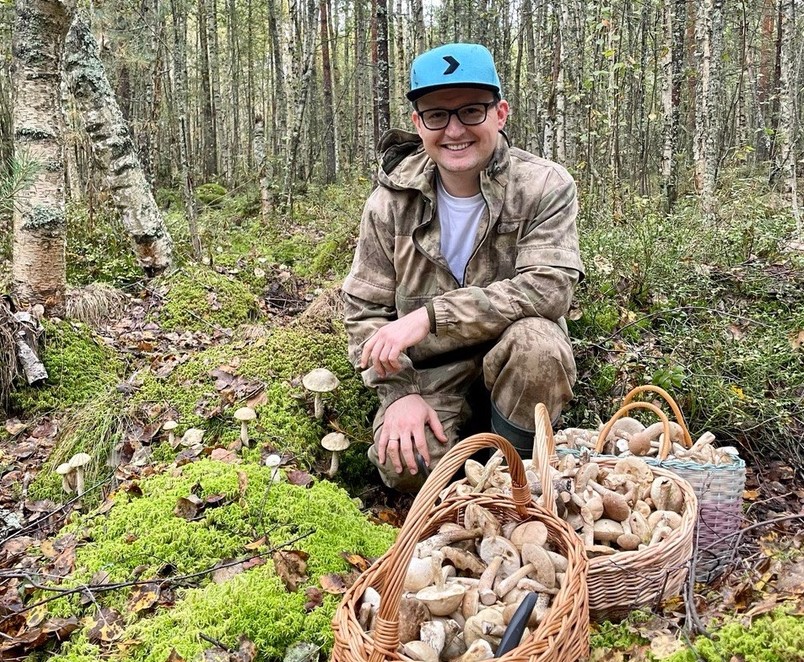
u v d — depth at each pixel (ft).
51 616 7.72
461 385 10.61
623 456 8.33
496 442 5.94
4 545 9.85
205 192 51.26
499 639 5.54
